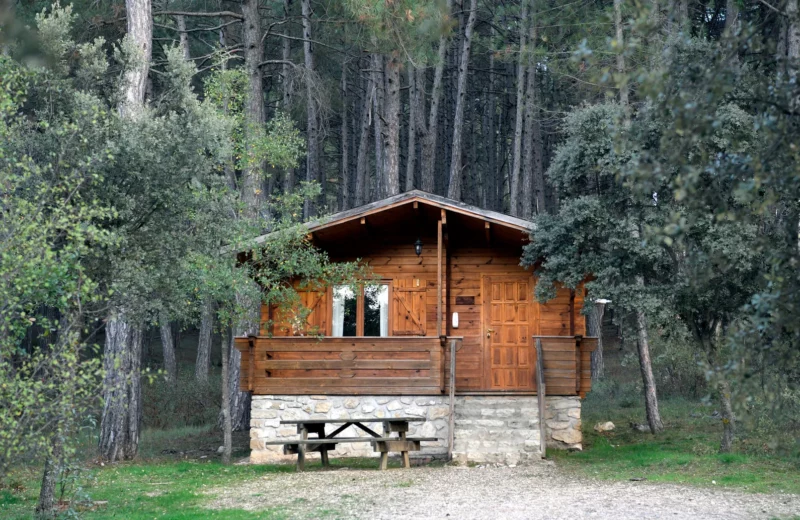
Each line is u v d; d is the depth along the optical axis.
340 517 9.24
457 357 16.62
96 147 9.92
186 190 10.79
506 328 16.67
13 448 7.05
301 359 15.44
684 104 5.55
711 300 12.59
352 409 15.31
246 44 20.53
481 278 16.83
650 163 5.75
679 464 12.79
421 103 30.12
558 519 8.85
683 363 20.67
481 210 15.15
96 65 12.18
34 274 7.14
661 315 12.58
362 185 32.66
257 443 15.35
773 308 5.56
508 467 13.22
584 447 15.66
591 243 13.47
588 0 23.66
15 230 7.43
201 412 24.02
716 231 11.18
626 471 12.48
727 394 13.31
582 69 20.66
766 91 5.98
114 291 8.85
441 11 18.89
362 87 36.31
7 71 10.04
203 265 13.29
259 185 17.83
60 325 8.48
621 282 13.02
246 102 16.66
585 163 13.05
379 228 16.78
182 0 26.05
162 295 10.91
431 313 16.58
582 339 15.41
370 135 40.62
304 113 30.67
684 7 16.12
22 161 8.69
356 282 15.40
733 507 9.45
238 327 16.25
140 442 19.36
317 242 16.33
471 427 14.65
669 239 5.39
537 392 14.98
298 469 13.63
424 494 10.73
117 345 15.78
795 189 6.04
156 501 10.68
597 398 23.05
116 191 9.89
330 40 27.75
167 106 12.14
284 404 15.41
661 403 21.22
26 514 9.95
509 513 9.24
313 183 15.55
